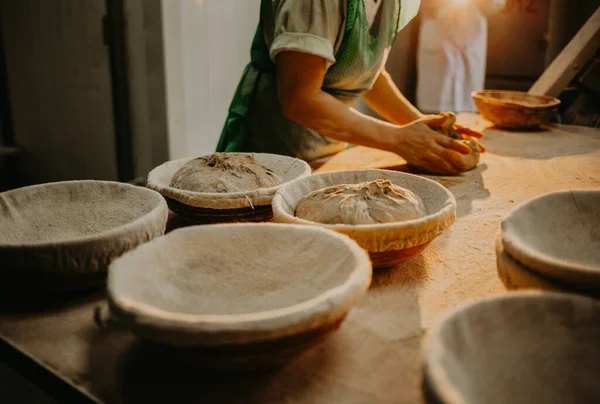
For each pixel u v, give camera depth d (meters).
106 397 0.65
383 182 1.00
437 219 0.89
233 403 0.63
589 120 2.62
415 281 0.93
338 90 1.73
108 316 0.83
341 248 0.75
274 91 1.72
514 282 0.72
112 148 2.75
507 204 1.33
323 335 0.65
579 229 0.87
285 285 0.76
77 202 1.04
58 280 0.83
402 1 1.72
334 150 1.87
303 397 0.64
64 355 0.73
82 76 2.71
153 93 2.57
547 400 0.56
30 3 2.75
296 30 1.45
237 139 1.80
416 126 1.58
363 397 0.64
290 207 1.03
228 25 2.90
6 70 3.02
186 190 1.12
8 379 1.88
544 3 3.42
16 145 3.15
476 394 0.53
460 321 0.56
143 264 0.73
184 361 0.64
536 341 0.58
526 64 3.60
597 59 2.48
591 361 0.57
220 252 0.80
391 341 0.75
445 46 3.20
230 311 0.72
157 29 2.44
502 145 1.93
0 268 0.81
